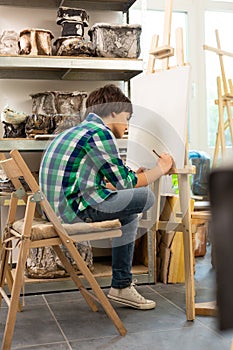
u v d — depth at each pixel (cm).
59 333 203
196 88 425
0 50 269
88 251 278
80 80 309
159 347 186
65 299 255
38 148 260
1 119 271
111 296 241
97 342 193
